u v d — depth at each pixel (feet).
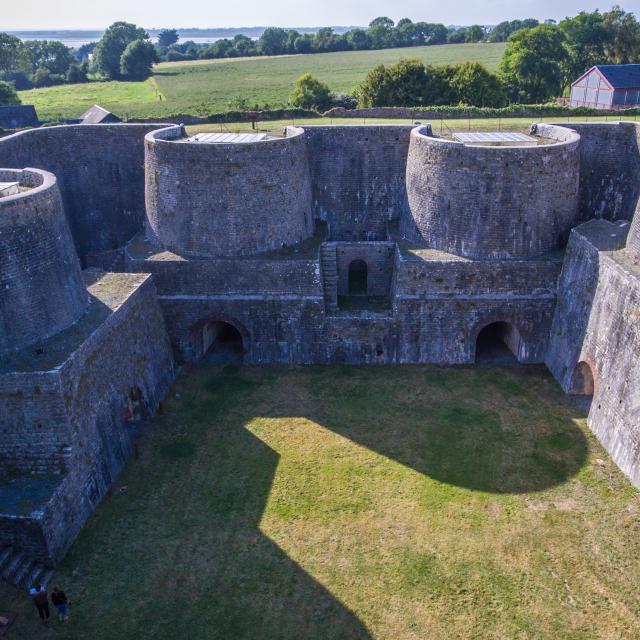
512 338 114.01
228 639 61.52
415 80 216.95
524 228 105.70
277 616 63.87
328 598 65.77
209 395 103.40
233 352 117.39
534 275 106.01
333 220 130.41
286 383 106.32
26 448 73.51
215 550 72.08
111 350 86.63
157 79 484.33
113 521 76.59
